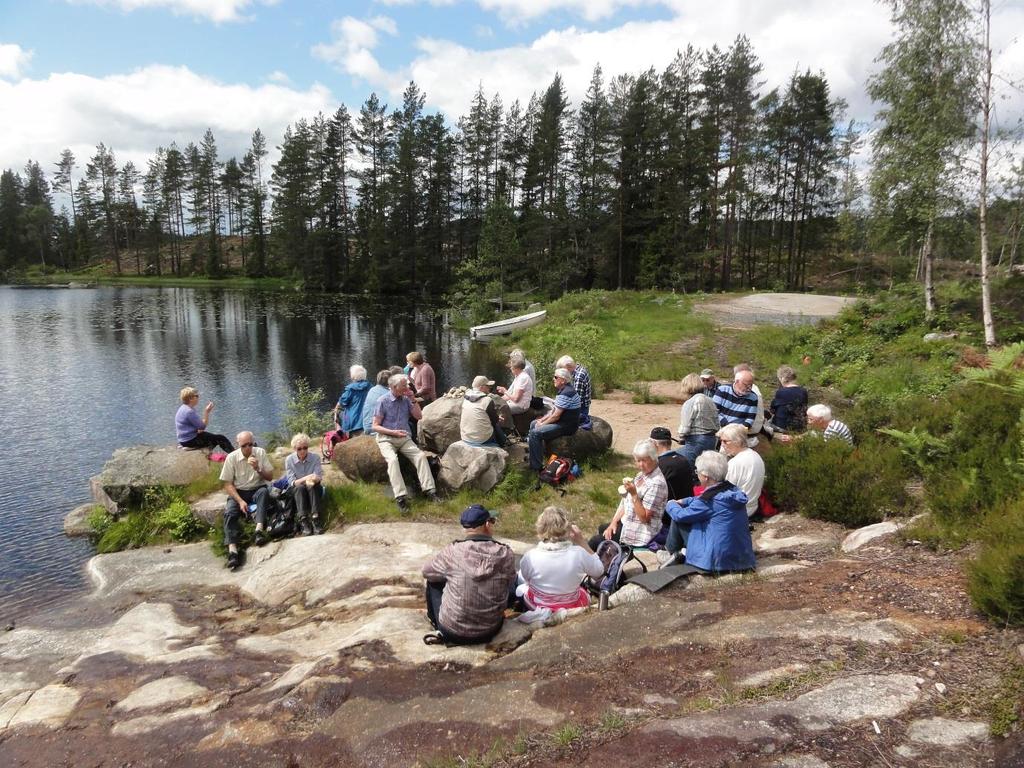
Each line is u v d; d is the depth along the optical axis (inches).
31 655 205.0
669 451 240.1
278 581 242.7
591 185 2098.9
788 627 141.1
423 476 306.8
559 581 176.4
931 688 112.1
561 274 2016.5
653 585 173.6
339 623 196.1
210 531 303.3
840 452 255.1
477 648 155.6
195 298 2028.8
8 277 2933.1
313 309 1745.8
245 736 130.7
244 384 745.6
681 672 130.3
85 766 131.0
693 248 1905.8
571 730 114.5
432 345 1104.2
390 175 2390.5
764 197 1974.7
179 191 3326.8
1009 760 92.5
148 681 167.9
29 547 309.7
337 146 2610.7
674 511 190.7
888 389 482.0
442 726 123.0
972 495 193.3
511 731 118.7
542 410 367.2
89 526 329.7
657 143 1894.7
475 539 166.2
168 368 832.3
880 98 644.1
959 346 578.9
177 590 250.8
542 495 310.7
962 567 155.3
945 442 248.4
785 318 1006.4
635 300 1249.4
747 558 183.9
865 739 101.5
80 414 593.6
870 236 741.3
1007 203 629.0
